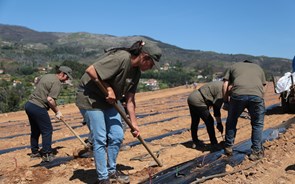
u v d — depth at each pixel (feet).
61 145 29.78
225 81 22.53
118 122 17.10
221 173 19.11
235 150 24.12
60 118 24.17
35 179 19.70
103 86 15.72
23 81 173.88
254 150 21.70
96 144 16.46
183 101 76.33
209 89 24.34
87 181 18.98
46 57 418.92
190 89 120.88
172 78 238.89
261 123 21.57
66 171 20.94
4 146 32.45
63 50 577.02
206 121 24.85
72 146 29.01
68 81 24.36
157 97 96.89
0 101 98.84
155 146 27.94
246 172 19.27
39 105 23.44
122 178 17.66
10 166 23.47
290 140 27.02
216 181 17.66
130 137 31.71
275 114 44.09
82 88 16.69
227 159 22.07
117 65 15.39
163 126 38.73
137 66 16.44
